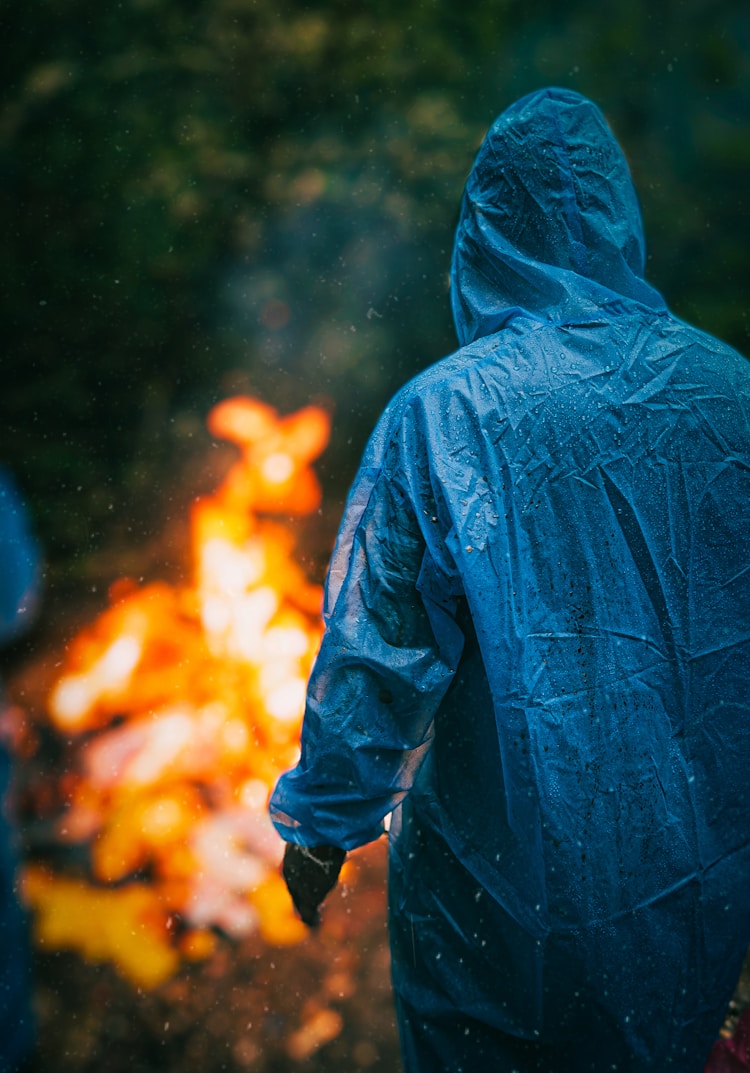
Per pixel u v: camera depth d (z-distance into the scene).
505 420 1.47
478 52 5.48
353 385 5.80
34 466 5.68
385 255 5.59
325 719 1.50
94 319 5.68
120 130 5.33
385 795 1.54
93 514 5.55
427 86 5.41
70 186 5.39
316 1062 2.60
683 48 5.88
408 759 1.54
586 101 1.63
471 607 1.45
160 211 5.42
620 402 1.48
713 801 1.54
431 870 1.62
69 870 3.23
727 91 6.02
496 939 1.55
